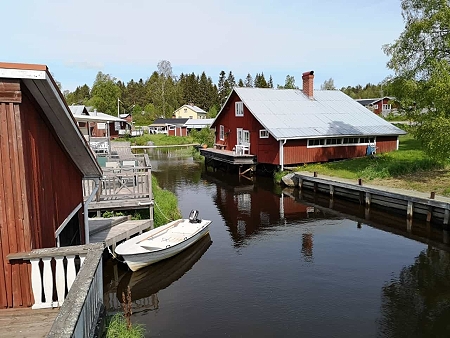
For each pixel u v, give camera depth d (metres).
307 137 25.94
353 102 33.22
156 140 58.56
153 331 7.89
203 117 91.00
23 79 4.68
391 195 16.62
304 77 32.72
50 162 6.25
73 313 3.39
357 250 12.54
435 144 16.09
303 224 15.73
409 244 13.05
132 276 10.55
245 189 23.45
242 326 8.02
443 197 15.53
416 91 17.67
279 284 10.02
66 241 8.38
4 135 4.77
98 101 68.25
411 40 18.75
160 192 18.17
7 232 4.93
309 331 7.80
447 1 17.83
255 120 28.50
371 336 7.62
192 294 9.54
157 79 103.19
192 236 12.39
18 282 5.09
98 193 12.76
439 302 8.96
